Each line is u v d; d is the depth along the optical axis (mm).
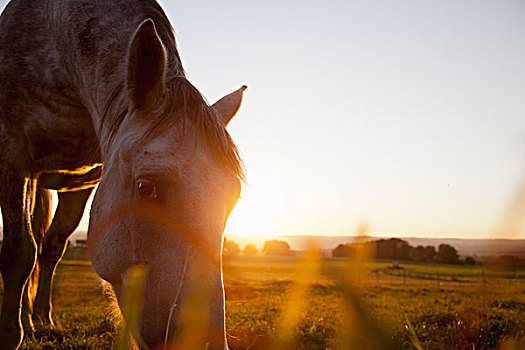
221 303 1905
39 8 3818
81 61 3342
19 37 3727
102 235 2387
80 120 3643
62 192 4812
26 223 3439
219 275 1960
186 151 2139
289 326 531
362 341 429
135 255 2129
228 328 4555
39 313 4867
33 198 3707
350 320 433
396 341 446
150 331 1948
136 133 2262
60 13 3566
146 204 2088
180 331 1824
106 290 2600
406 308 6836
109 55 3141
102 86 3088
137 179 2104
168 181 2051
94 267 2475
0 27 3898
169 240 2012
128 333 845
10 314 3145
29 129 3600
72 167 3932
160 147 2135
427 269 33656
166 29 3230
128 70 2299
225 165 2180
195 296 1861
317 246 424
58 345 3891
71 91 3561
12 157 3533
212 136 2223
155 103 2322
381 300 9539
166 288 1943
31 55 3666
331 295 11188
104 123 2877
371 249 419
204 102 2383
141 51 2244
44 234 4938
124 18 3293
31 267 3330
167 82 2457
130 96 2340
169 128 2207
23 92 3617
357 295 427
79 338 4047
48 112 3594
